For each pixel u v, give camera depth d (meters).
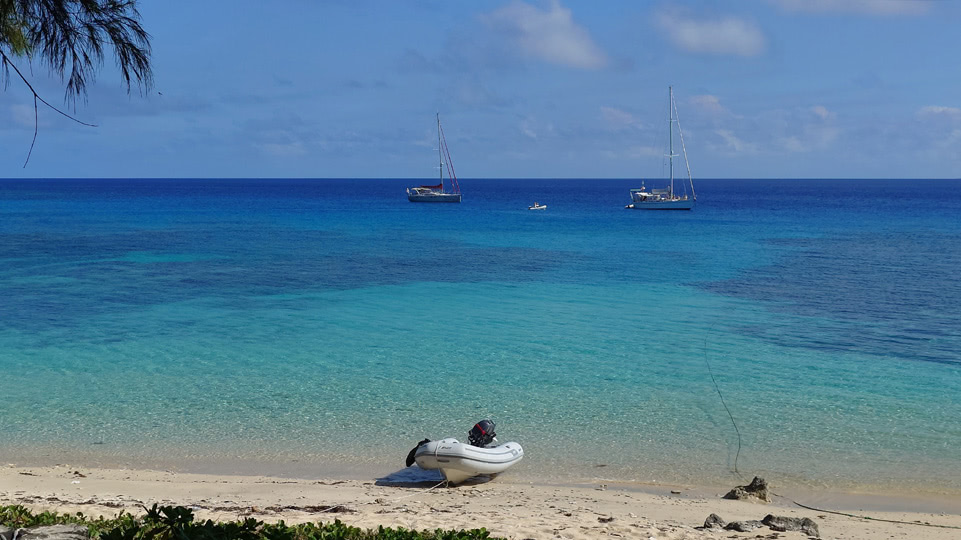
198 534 6.01
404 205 143.38
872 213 111.88
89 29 6.39
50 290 35.03
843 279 39.06
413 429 16.23
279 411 17.42
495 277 40.38
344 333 25.94
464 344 24.19
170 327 26.83
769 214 110.88
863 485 13.02
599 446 15.15
